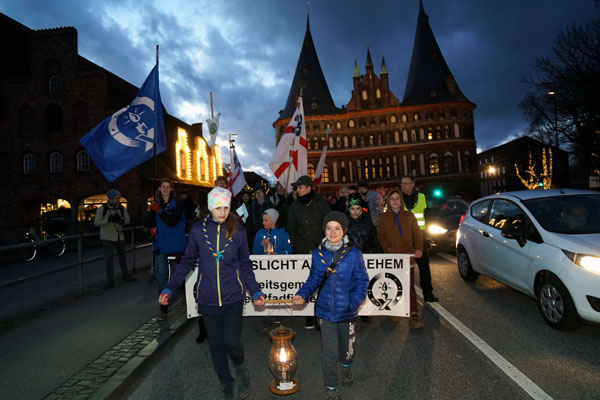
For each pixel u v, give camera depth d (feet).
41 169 82.33
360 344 14.29
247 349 14.51
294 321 17.75
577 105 73.36
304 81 228.22
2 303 22.39
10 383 11.28
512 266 18.43
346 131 210.79
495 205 21.70
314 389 11.14
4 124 83.71
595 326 14.73
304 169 23.30
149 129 23.00
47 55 83.66
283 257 15.12
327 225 10.44
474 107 206.80
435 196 39.93
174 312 18.75
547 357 12.61
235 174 28.37
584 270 14.10
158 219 17.49
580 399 9.98
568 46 72.13
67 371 12.03
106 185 80.18
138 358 12.89
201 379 11.94
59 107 84.07
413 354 13.16
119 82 105.19
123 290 24.18
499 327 15.60
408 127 205.57
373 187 204.64
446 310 18.03
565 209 17.58
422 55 222.28
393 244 16.51
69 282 28.94
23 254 47.01
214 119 26.27
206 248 9.91
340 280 10.24
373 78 212.02
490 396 10.24
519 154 240.73
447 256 33.47
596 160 83.20
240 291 10.00
